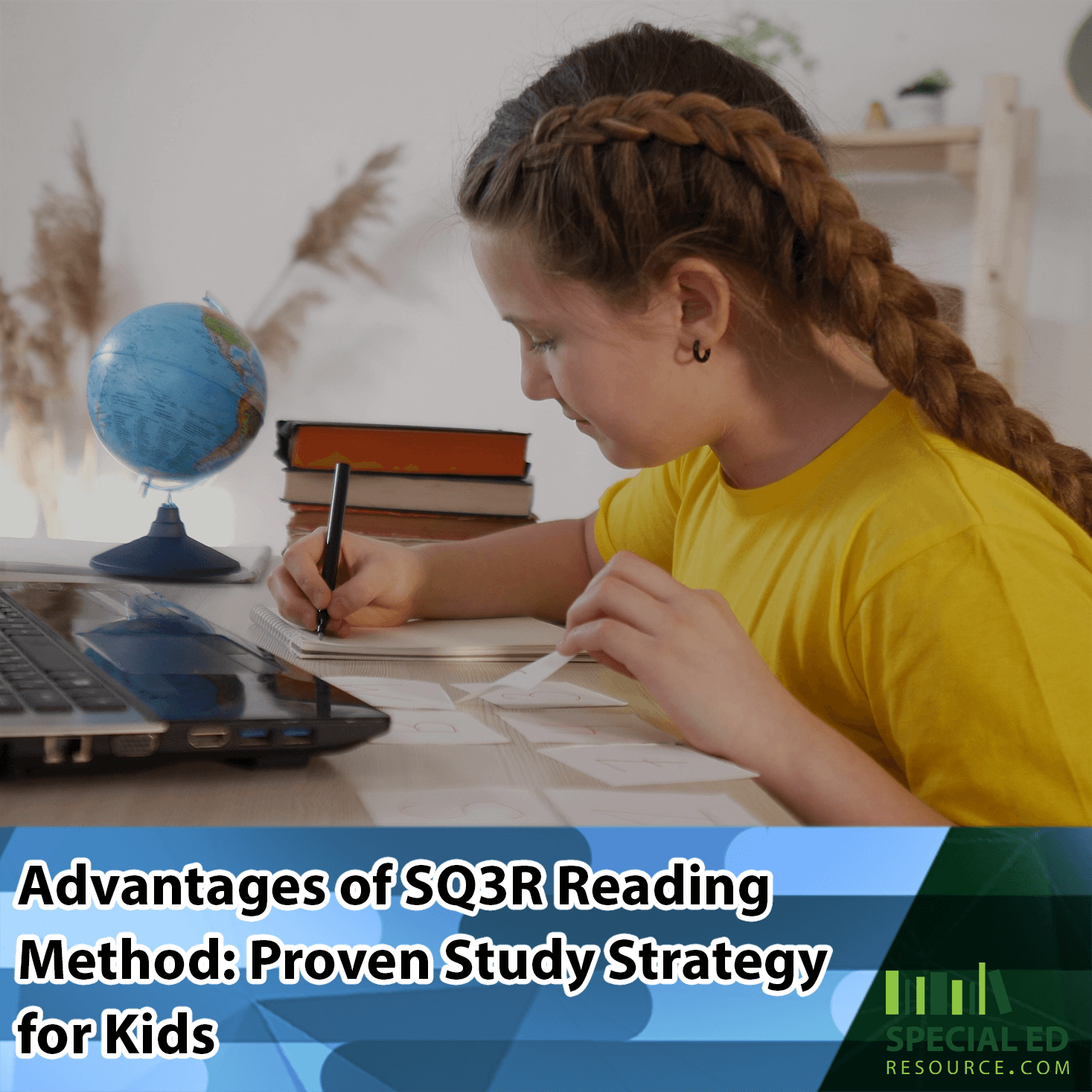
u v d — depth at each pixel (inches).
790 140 64.5
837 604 64.2
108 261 284.7
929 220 244.1
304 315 281.3
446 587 90.6
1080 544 61.2
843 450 70.7
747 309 66.2
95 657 52.0
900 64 253.0
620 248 62.2
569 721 58.1
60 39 282.2
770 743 51.9
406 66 274.4
